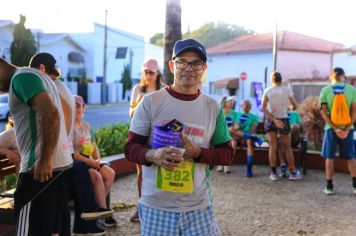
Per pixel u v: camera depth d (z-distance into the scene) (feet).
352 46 87.92
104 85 150.51
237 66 122.21
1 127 65.82
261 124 32.24
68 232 12.19
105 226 17.20
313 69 117.08
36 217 10.77
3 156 15.38
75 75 166.20
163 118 9.07
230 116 29.32
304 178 27.04
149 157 8.85
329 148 22.98
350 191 23.76
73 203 15.72
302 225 18.01
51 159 10.38
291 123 29.32
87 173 15.05
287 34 128.06
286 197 22.44
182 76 9.04
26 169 10.62
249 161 27.30
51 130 10.16
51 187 10.93
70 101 12.71
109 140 28.53
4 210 13.84
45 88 10.46
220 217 18.93
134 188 23.75
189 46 8.98
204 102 9.32
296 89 68.74
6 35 138.21
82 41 175.83
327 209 20.34
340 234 16.97
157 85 16.53
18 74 10.34
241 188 24.27
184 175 8.98
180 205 9.05
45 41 156.04
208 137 9.36
